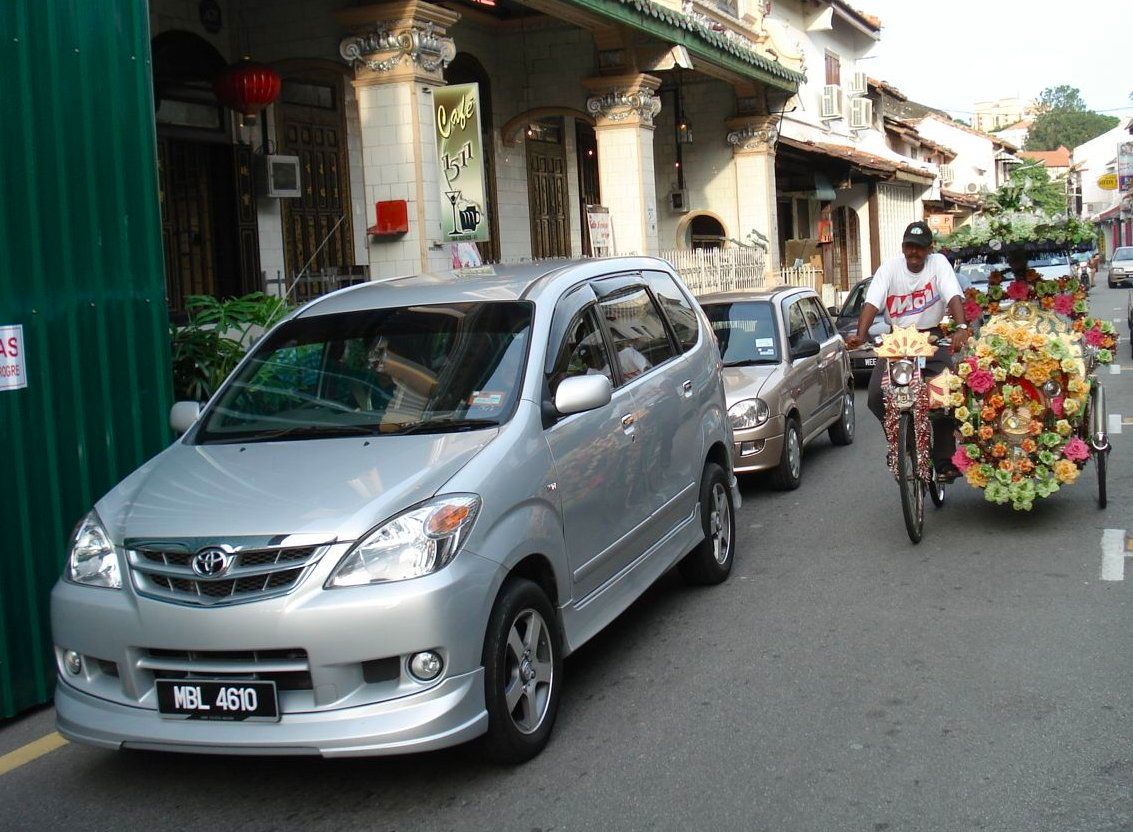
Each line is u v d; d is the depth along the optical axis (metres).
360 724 4.17
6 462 5.62
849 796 4.29
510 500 4.70
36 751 5.24
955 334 8.05
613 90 16.23
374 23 11.16
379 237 11.42
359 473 4.62
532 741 4.76
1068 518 8.45
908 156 43.25
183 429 5.58
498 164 17.25
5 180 5.62
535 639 4.84
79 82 6.01
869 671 5.61
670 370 6.73
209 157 12.23
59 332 5.88
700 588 7.28
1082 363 7.98
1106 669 5.45
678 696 5.44
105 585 4.49
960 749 4.65
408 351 5.52
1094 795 4.19
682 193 21.61
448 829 4.23
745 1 22.86
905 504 7.75
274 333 5.96
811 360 11.09
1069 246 8.73
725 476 7.46
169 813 4.52
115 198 6.20
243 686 4.22
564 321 5.73
